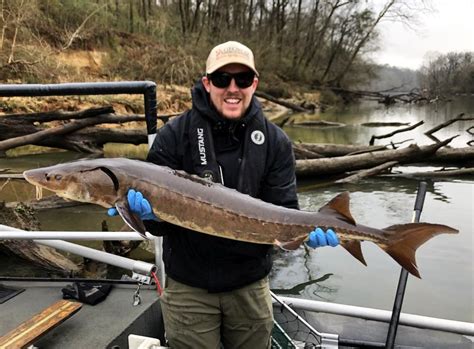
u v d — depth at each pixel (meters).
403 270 1.45
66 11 9.53
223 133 1.25
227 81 1.18
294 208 1.32
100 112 5.50
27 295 1.55
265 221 1.22
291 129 10.98
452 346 1.47
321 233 1.23
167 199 1.17
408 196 4.76
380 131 10.65
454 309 2.38
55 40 9.12
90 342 1.29
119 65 10.12
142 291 1.58
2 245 2.62
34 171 1.15
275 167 1.30
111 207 1.16
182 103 10.04
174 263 1.25
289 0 21.47
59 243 1.78
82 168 1.15
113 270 2.67
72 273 2.59
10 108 6.41
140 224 1.13
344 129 11.12
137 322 1.42
